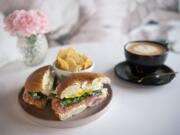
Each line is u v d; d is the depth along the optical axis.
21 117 0.40
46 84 0.43
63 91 0.39
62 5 0.92
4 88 0.49
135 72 0.51
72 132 0.37
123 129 0.37
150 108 0.42
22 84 0.51
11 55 0.75
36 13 0.58
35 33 0.56
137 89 0.48
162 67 0.54
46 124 0.37
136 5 1.07
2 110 0.42
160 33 1.12
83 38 0.98
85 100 0.40
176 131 0.36
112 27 1.04
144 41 0.57
